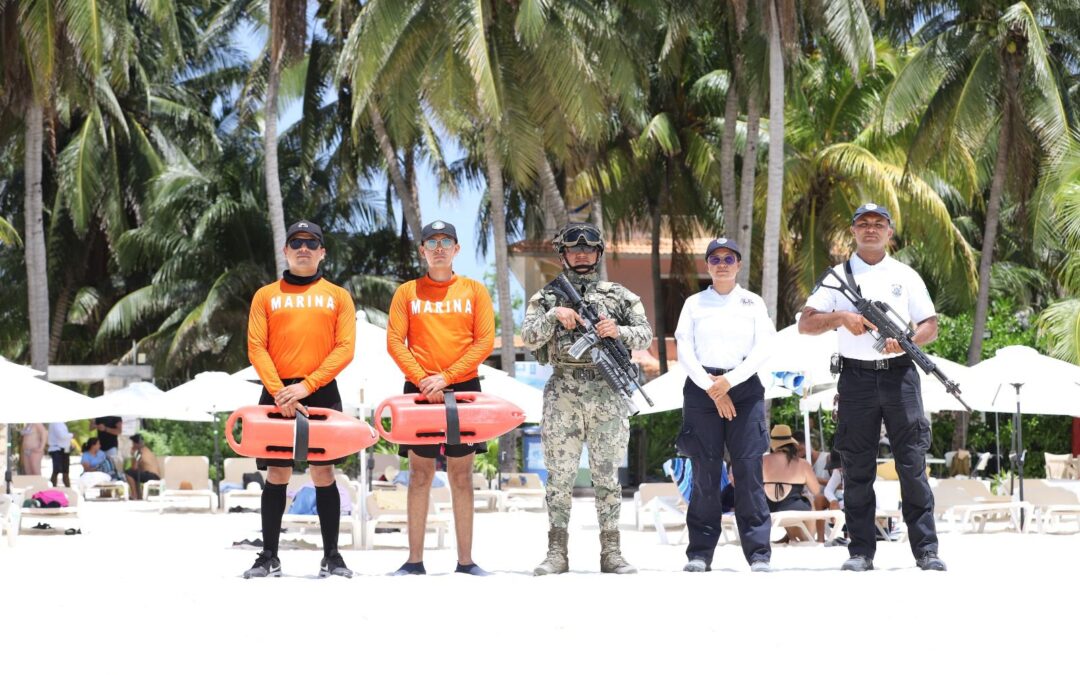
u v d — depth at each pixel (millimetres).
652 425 28844
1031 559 9570
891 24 29562
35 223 26406
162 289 37688
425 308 7922
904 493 8180
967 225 37906
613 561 7941
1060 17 28438
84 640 5141
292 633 5312
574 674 4449
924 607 6039
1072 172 25109
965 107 27625
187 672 4473
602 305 7984
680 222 33594
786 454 13031
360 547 12602
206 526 16078
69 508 14805
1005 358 15219
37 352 26281
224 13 36000
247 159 38750
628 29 26750
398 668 4551
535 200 36125
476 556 10789
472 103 24578
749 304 8375
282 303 7730
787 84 26484
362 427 7570
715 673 4461
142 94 39469
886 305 8094
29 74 25750
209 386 19891
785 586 6887
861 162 29328
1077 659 4691
